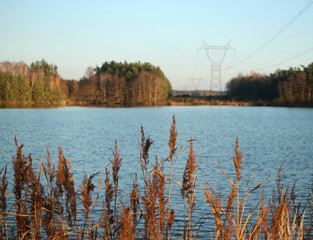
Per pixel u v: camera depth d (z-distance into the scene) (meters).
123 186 16.72
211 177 19.86
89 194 4.32
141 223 9.59
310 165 24.58
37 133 49.84
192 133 51.62
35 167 20.19
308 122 73.25
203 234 10.43
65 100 156.50
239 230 4.12
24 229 4.49
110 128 59.44
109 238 4.50
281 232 4.14
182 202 14.17
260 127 62.47
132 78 166.38
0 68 134.62
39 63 154.50
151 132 52.84
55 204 4.64
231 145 37.12
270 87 166.00
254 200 14.42
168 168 22.05
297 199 12.84
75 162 25.66
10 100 134.00
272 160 27.00
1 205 4.68
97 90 165.75
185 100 170.88
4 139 41.72
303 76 139.38
